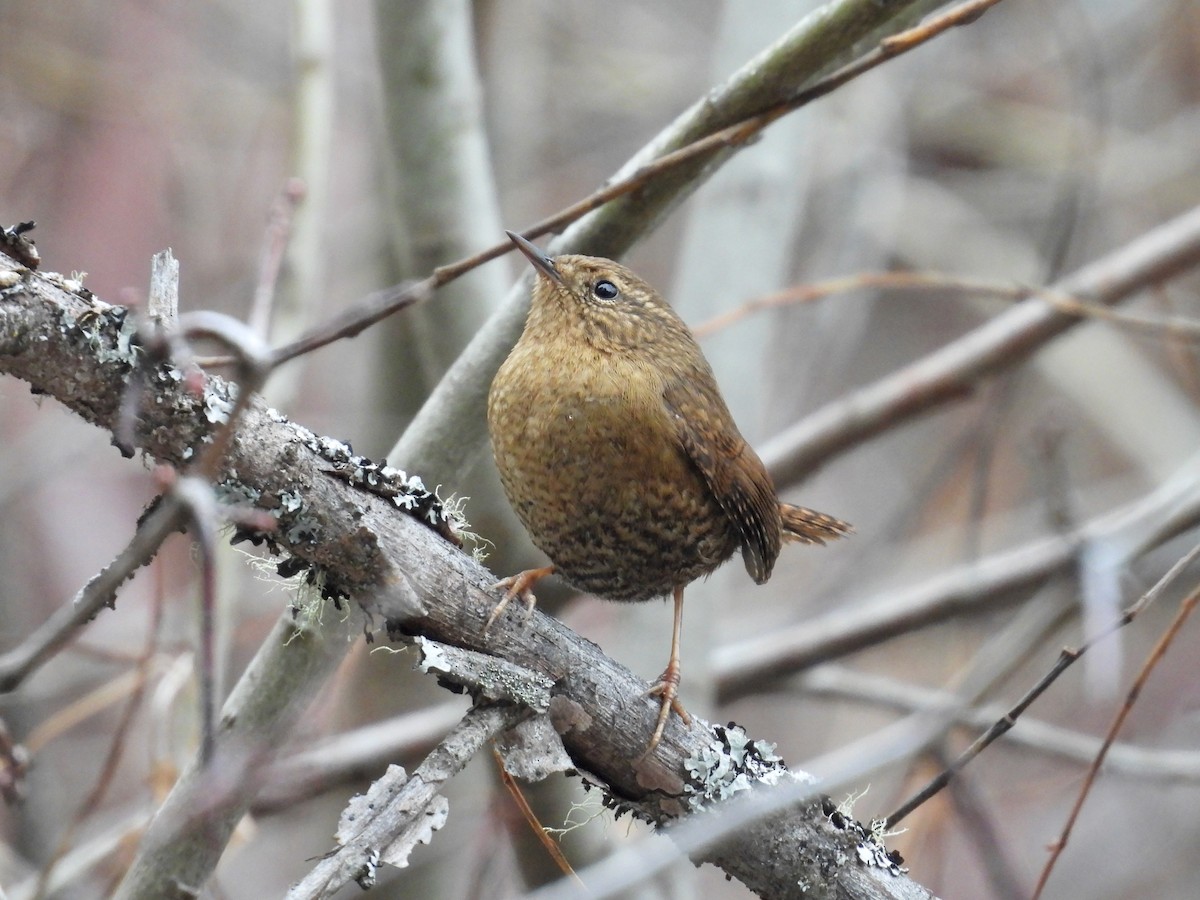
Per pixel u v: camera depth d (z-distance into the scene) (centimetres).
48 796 1166
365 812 494
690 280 1145
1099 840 1452
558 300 721
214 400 500
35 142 1383
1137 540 947
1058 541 1060
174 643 962
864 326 1669
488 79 1234
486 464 870
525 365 700
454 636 561
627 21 1788
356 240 1516
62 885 866
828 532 930
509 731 544
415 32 857
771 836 588
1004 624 1377
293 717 630
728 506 739
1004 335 1098
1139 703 1442
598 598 786
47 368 484
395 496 548
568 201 1630
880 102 1496
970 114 1692
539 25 1511
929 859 909
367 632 546
